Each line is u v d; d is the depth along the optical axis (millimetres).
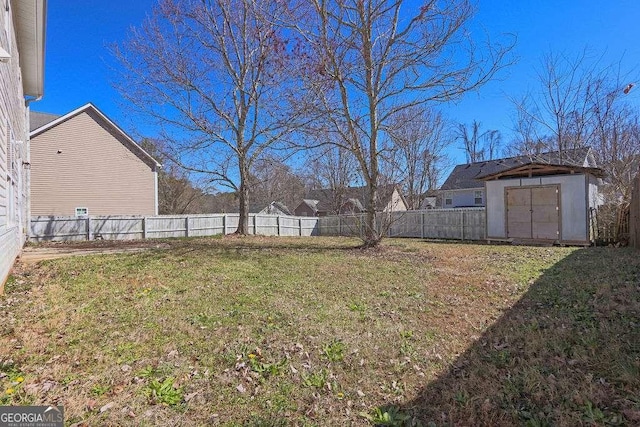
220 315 4199
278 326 3906
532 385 2695
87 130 18281
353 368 3066
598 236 11555
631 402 2389
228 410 2408
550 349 3303
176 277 6078
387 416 2387
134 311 4230
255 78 14883
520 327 3906
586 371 2859
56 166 17328
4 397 2375
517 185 13031
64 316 3971
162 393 2535
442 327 4008
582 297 4773
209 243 12250
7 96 6051
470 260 8391
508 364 3094
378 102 10055
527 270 6922
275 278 6223
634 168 13250
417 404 2557
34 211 16688
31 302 4453
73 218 13539
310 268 7199
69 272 6238
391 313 4461
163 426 2191
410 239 15648
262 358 3170
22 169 10250
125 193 19578
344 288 5633
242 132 15641
